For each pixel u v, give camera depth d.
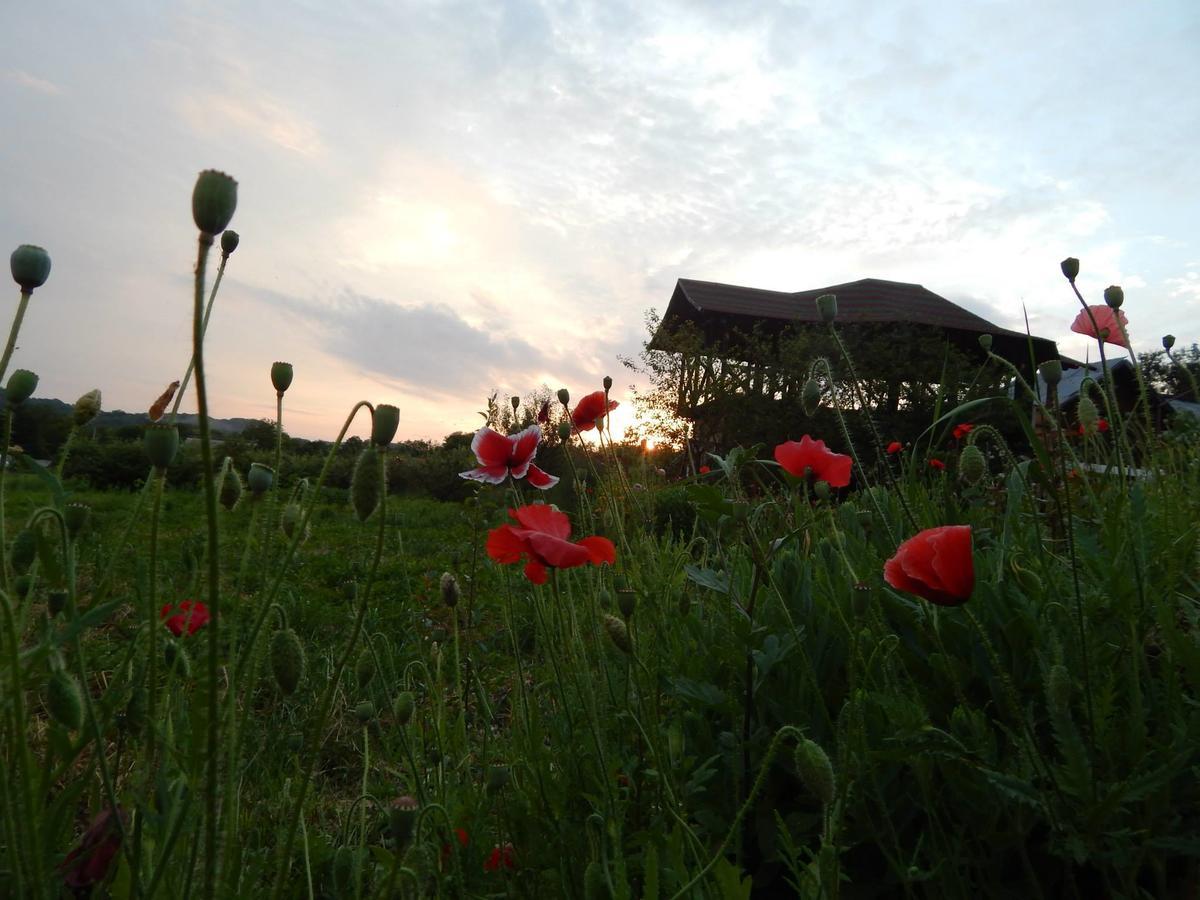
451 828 1.18
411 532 8.71
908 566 1.23
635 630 1.75
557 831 1.54
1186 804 1.22
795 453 1.74
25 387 0.99
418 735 1.85
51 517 1.11
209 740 0.74
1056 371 1.76
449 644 2.44
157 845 1.00
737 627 1.66
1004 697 1.43
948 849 1.29
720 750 1.62
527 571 1.59
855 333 17.42
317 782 2.22
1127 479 1.98
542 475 2.15
